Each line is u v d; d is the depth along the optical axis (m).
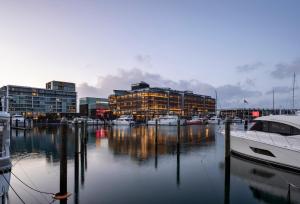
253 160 19.02
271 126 18.55
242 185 14.37
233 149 21.02
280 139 17.34
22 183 14.27
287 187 13.98
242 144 19.89
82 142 23.67
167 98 146.88
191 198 12.43
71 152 25.00
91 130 58.59
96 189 13.47
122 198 12.25
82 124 25.20
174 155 23.05
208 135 43.62
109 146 28.95
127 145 29.84
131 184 14.38
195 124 83.94
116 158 21.53
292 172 16.20
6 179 12.31
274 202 12.09
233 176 15.96
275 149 17.11
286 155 16.45
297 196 12.81
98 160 20.70
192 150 26.12
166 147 28.23
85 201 11.78
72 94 166.38
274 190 13.58
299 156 15.71
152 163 19.62
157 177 15.80
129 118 85.94
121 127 72.62
